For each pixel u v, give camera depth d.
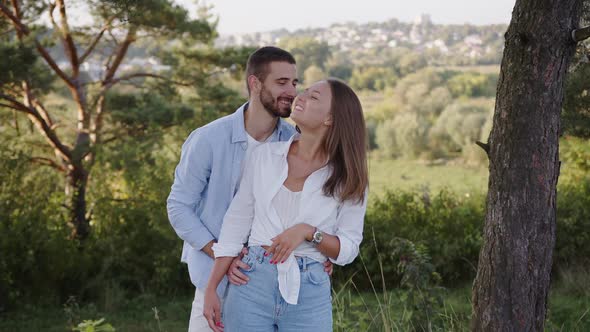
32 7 10.67
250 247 2.48
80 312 8.73
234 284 2.48
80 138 12.37
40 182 10.09
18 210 9.62
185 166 2.88
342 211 2.54
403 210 10.53
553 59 2.54
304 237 2.41
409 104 55.81
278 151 2.53
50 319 8.53
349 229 2.53
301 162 2.52
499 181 2.63
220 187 2.89
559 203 9.70
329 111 2.47
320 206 2.47
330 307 2.53
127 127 12.20
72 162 11.18
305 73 73.38
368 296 8.09
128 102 12.70
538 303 2.64
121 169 10.62
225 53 13.11
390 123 45.56
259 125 2.96
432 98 55.41
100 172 10.79
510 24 2.63
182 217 2.85
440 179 31.66
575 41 2.54
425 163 41.78
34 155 12.66
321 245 2.43
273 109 2.91
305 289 2.43
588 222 9.01
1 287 8.98
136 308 9.02
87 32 11.84
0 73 10.00
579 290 7.59
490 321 2.67
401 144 44.22
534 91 2.55
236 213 2.54
